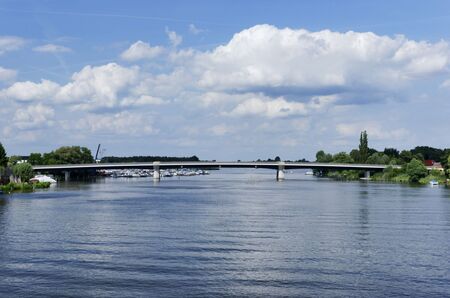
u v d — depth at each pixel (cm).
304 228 11931
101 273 7650
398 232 11406
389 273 7731
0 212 14988
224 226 12200
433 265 8225
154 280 7306
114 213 14962
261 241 10150
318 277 7500
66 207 16675
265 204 18225
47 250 9206
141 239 10319
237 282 7238
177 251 9125
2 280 7306
